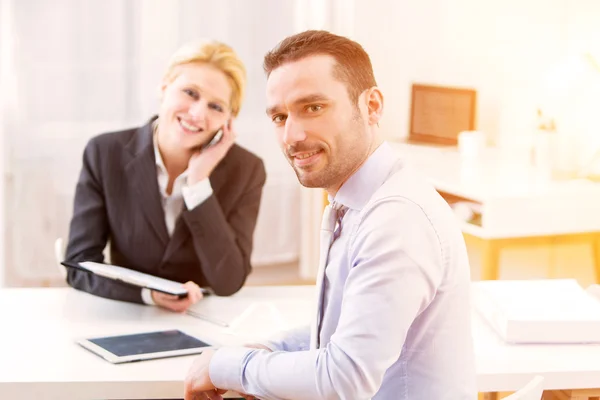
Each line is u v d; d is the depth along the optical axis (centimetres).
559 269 434
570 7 427
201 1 522
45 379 196
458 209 395
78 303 257
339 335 159
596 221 385
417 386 165
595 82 408
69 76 506
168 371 203
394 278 156
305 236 557
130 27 512
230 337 230
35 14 496
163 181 286
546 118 426
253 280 566
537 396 171
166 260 282
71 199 516
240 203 291
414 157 453
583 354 215
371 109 173
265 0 533
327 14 539
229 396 190
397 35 538
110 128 518
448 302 164
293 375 163
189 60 281
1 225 499
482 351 217
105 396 197
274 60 169
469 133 454
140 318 244
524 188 383
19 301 257
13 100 497
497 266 380
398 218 160
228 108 285
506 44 469
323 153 168
